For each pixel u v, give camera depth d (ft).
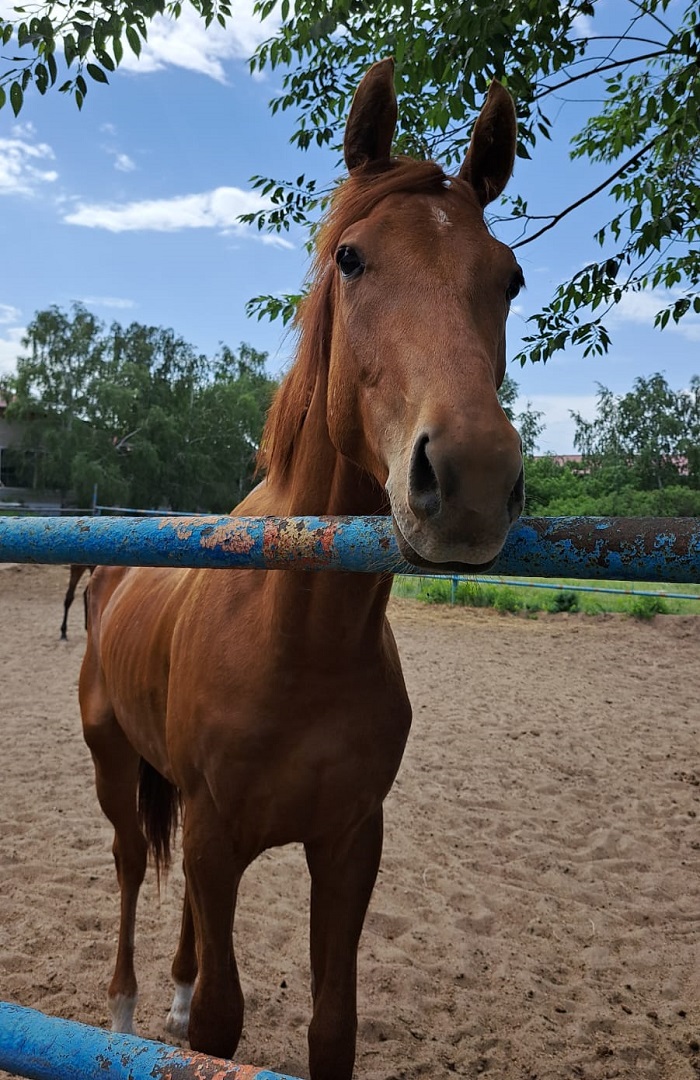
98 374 142.92
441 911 11.35
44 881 11.74
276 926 10.75
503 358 4.83
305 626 5.29
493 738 19.98
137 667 7.64
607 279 11.64
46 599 42.91
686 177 11.47
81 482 127.75
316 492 5.72
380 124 5.38
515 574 3.15
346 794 5.67
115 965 9.48
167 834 8.80
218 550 3.41
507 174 5.52
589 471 170.30
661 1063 8.34
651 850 13.85
